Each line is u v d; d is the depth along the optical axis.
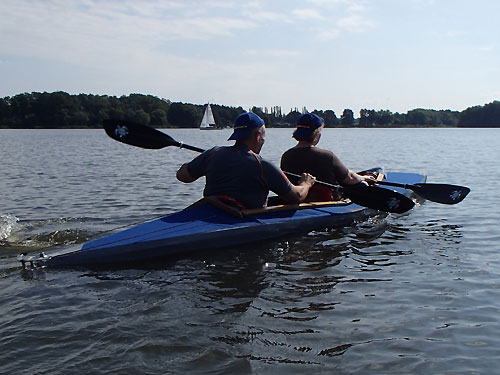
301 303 3.67
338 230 5.80
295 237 5.45
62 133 63.62
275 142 34.28
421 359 2.88
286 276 4.25
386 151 23.02
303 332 3.21
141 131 6.13
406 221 6.42
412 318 3.42
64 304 3.64
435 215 6.83
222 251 4.93
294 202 5.55
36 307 3.58
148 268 4.44
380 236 5.61
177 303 3.65
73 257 4.47
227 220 5.20
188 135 57.12
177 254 4.77
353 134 63.59
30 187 10.04
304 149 6.08
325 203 6.14
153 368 2.76
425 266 4.55
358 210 6.17
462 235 5.69
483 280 4.18
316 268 4.46
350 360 2.87
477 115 107.50
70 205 7.88
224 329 3.23
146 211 7.36
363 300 3.73
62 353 2.92
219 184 5.32
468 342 3.08
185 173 5.55
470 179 11.16
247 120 5.26
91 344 3.03
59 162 16.45
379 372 2.75
